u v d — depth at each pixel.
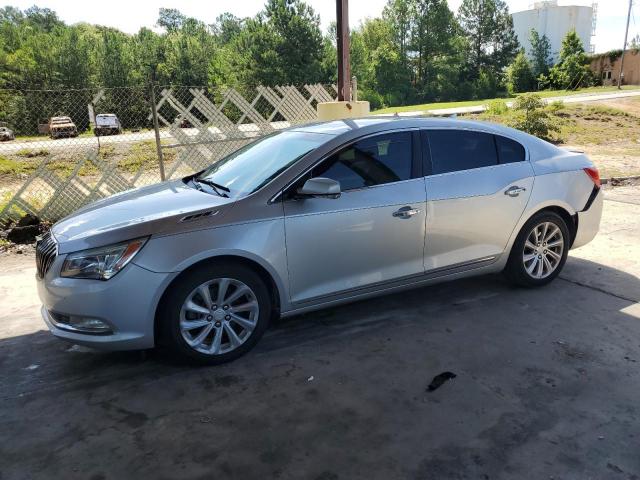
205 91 9.74
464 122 4.56
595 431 2.84
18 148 13.60
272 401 3.21
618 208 8.09
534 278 4.88
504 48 90.88
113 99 11.33
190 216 3.47
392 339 4.00
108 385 3.45
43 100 13.52
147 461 2.69
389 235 4.05
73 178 8.44
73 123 13.60
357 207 3.90
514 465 2.59
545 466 2.58
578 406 3.08
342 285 3.99
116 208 3.86
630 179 10.30
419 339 3.99
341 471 2.58
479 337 4.00
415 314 4.46
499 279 5.23
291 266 3.76
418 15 79.94
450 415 3.02
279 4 52.09
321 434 2.88
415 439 2.81
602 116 22.61
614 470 2.54
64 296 3.32
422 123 4.32
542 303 4.61
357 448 2.75
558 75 77.50
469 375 3.45
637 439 2.77
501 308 4.53
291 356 3.78
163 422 3.02
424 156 4.25
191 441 2.84
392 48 80.31
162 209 3.68
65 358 3.85
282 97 10.27
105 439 2.88
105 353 3.90
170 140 10.59
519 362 3.61
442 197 4.23
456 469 2.57
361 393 3.27
